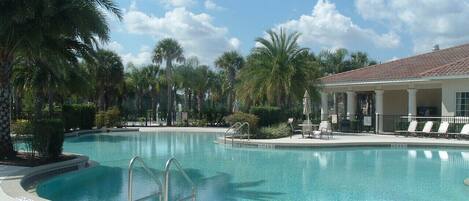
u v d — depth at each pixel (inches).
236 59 2197.3
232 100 2201.0
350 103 1273.4
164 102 2458.2
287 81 1109.7
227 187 451.8
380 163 639.1
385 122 1278.3
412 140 890.1
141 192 422.9
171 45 1921.8
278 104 1163.3
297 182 484.1
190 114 1749.5
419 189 449.4
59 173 514.6
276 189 443.2
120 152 781.9
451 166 610.9
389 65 1321.4
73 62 594.6
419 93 1312.7
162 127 1566.2
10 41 518.6
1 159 538.3
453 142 846.5
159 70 2491.4
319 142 832.9
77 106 1219.2
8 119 556.7
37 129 534.9
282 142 835.4
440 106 1279.5
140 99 2488.9
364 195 419.2
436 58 1263.5
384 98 1360.7
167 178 307.3
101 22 526.3
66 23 505.0
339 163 638.5
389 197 410.3
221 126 1641.2
